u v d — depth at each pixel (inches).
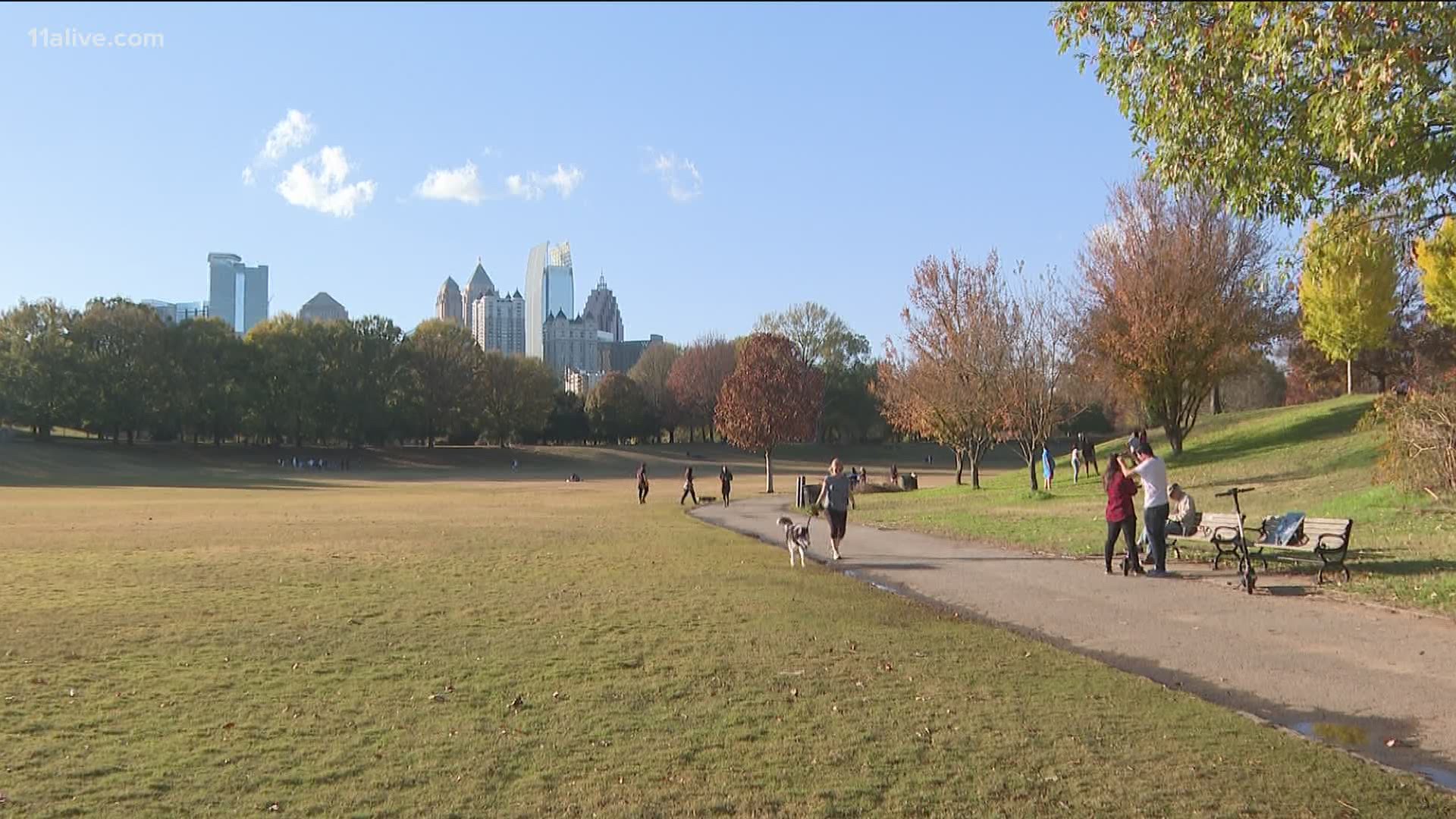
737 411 2299.5
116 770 248.1
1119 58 403.9
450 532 1031.0
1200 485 1206.9
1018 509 1182.9
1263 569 604.4
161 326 3939.5
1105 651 403.5
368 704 315.3
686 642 416.5
